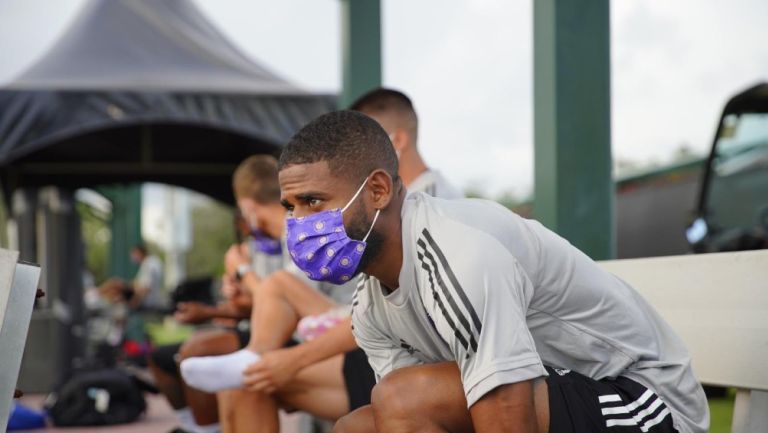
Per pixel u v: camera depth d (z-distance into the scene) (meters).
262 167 3.83
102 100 8.31
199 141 10.35
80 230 8.96
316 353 2.85
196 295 7.12
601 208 3.45
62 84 8.27
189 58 8.60
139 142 10.19
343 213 1.89
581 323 1.98
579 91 3.45
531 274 1.90
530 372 1.76
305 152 1.90
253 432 3.04
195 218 38.75
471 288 1.76
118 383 6.21
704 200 7.17
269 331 3.09
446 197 3.07
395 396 1.98
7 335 1.99
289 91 8.45
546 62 3.48
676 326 2.45
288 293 3.12
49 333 8.16
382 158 1.92
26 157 9.67
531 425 1.77
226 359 2.89
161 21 8.94
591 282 1.97
